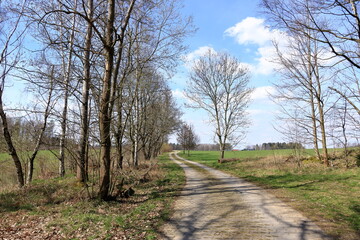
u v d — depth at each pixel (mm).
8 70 12453
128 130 17891
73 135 9391
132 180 14219
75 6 9305
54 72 9141
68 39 8945
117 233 5969
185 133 58500
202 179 16297
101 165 9180
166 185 13719
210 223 6605
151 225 6602
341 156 18594
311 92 17391
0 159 16797
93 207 8273
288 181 13156
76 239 5648
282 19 7410
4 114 12906
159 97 25812
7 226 6789
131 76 14023
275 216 6977
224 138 32531
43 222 7031
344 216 6605
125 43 10531
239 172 19703
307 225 6047
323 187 10672
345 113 14867
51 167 19000
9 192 11164
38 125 15148
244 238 5367
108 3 9094
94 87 9148
